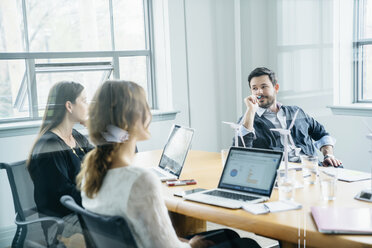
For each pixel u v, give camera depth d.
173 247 1.31
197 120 2.90
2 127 1.88
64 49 2.04
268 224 1.46
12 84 1.91
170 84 2.68
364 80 2.92
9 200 1.92
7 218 1.92
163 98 2.64
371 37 2.86
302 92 3.10
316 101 3.05
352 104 2.92
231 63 3.07
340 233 1.36
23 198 1.91
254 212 1.54
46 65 2.00
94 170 1.36
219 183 1.85
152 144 2.50
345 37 2.94
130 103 1.47
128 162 1.43
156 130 2.56
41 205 1.91
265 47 3.26
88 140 1.91
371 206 1.58
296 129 2.68
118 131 1.43
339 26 2.95
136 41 2.42
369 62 2.89
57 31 2.03
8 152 1.89
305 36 3.07
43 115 1.94
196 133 2.93
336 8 2.95
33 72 1.96
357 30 2.90
